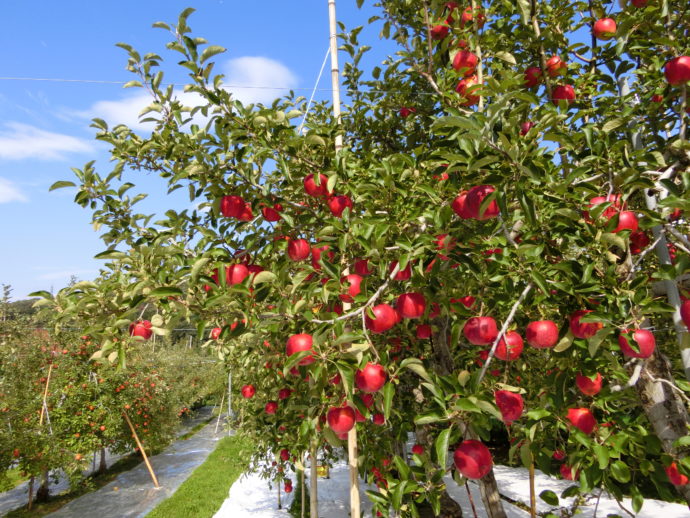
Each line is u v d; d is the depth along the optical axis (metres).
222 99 2.48
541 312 2.18
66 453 9.24
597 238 1.84
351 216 2.62
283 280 2.34
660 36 2.68
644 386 2.43
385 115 4.80
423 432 4.30
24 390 9.23
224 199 2.53
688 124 2.63
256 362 4.92
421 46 3.34
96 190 2.61
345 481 9.85
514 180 1.70
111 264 2.76
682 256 1.82
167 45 2.29
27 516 9.23
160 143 2.77
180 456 14.90
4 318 11.48
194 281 2.19
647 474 2.12
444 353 3.77
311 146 2.88
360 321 2.71
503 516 3.59
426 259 2.08
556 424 2.13
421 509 6.73
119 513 9.20
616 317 1.71
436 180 2.43
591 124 2.38
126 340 2.28
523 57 3.55
